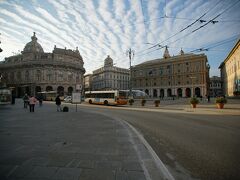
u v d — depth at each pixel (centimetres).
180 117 1394
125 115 1570
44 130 826
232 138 704
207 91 7681
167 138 717
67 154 484
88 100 3591
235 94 4125
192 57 7344
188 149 568
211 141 660
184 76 7544
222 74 7475
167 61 8031
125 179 344
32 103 1797
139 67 8962
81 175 360
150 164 426
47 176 354
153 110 2091
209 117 1370
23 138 663
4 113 1641
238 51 4356
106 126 943
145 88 8700
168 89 8019
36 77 6925
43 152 498
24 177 350
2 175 359
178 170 410
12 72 7475
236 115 1484
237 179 363
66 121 1123
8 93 2555
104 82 10619
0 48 2580
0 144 581
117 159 450
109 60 10644
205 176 378
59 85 7144
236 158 483
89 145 574
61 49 7569
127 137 689
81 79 8188
